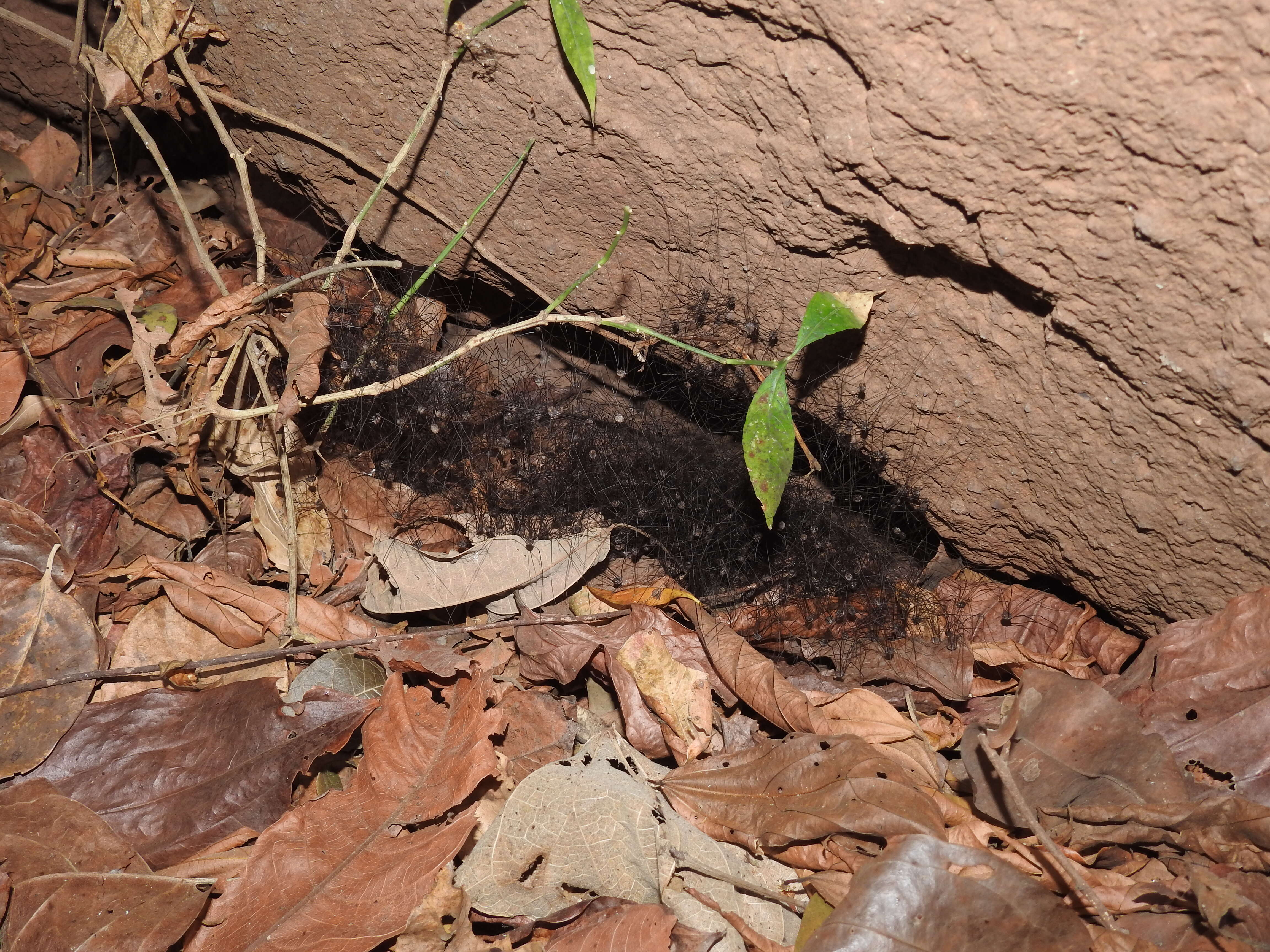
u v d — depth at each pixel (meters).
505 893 0.36
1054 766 0.40
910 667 0.47
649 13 0.38
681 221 0.44
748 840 0.39
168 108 0.50
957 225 0.38
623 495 0.54
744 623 0.50
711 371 0.51
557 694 0.46
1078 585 0.48
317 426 0.52
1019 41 0.33
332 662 0.43
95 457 0.47
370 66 0.45
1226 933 0.35
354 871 0.36
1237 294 0.35
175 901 0.34
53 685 0.40
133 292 0.52
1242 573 0.42
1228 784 0.41
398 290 0.56
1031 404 0.42
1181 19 0.31
